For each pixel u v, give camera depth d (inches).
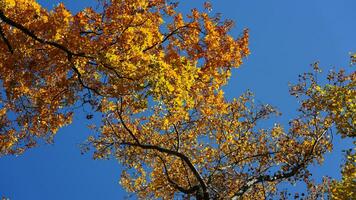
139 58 600.4
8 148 751.1
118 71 581.3
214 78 722.2
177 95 609.9
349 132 731.4
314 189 848.9
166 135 879.7
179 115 724.7
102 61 576.1
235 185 821.9
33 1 605.0
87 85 614.2
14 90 650.2
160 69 581.3
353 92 748.6
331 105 756.6
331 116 797.9
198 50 724.0
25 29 567.2
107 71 586.6
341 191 687.7
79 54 582.9
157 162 896.9
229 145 885.8
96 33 629.3
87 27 632.4
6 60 584.7
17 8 603.2
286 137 875.4
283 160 854.5
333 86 780.6
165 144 880.9
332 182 741.3
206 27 725.9
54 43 573.9
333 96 762.2
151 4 702.5
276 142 886.4
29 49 593.0
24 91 666.8
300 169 801.6
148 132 867.4
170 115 727.1
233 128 890.1
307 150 856.9
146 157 869.8
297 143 868.6
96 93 609.3
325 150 847.1
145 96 586.6
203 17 730.8
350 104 743.7
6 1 569.6
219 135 885.2
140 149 856.9
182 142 890.1
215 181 789.2
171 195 890.7
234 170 828.6
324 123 848.9
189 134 884.0
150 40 641.6
